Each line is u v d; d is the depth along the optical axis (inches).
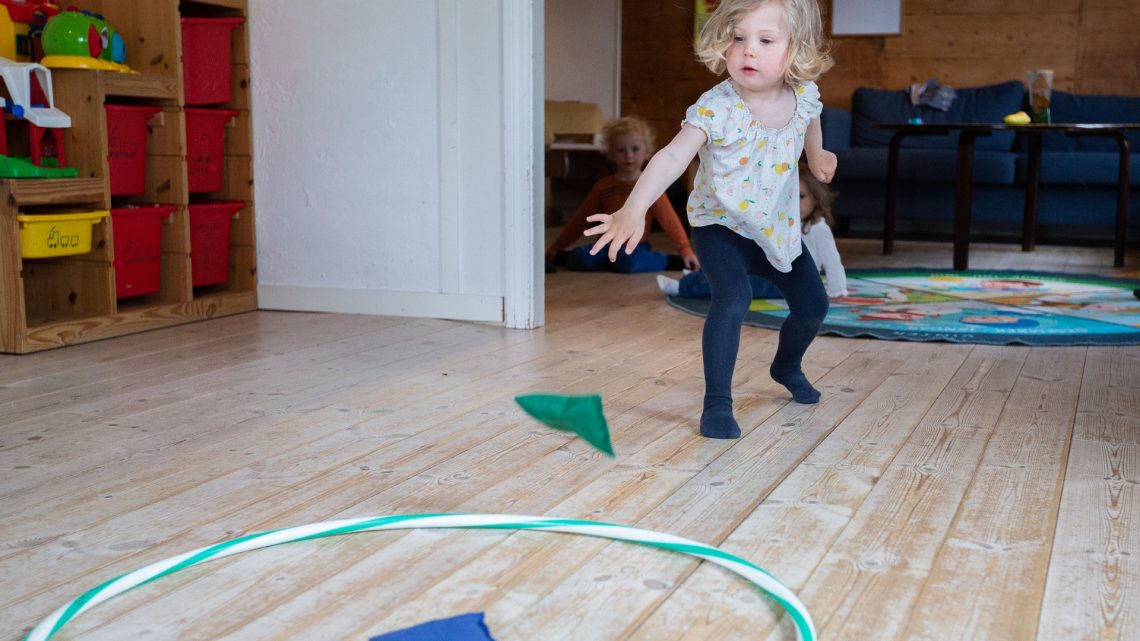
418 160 123.6
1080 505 59.7
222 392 87.4
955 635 44.0
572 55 290.4
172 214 121.5
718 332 75.3
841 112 244.8
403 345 108.6
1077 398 85.4
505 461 68.2
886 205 206.7
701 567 51.1
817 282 80.3
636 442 72.7
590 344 109.3
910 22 255.8
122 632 44.2
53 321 108.7
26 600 47.6
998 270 176.7
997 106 237.3
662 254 175.9
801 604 44.6
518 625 44.9
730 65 72.2
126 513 58.7
